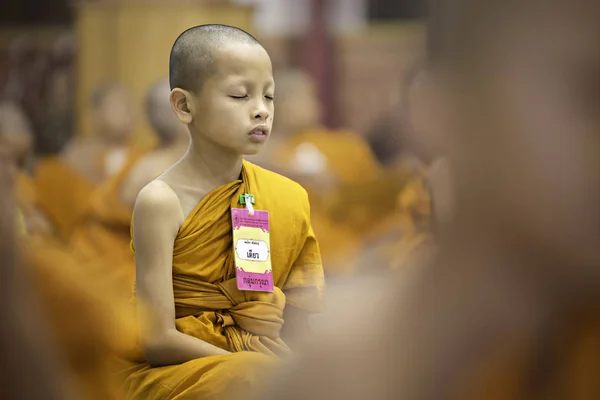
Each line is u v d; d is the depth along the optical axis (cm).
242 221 523
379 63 2619
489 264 184
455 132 187
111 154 1652
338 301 205
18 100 2470
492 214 184
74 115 2470
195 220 516
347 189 1493
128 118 1739
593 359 183
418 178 1204
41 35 2483
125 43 2119
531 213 183
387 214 1463
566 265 183
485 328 183
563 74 182
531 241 183
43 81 2477
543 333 183
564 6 181
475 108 185
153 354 503
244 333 515
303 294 545
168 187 517
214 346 503
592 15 181
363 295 199
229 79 511
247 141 515
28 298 222
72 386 254
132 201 1264
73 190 1500
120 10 2109
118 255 1229
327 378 194
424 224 1060
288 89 1792
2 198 229
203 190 524
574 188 182
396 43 2614
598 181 181
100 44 2127
